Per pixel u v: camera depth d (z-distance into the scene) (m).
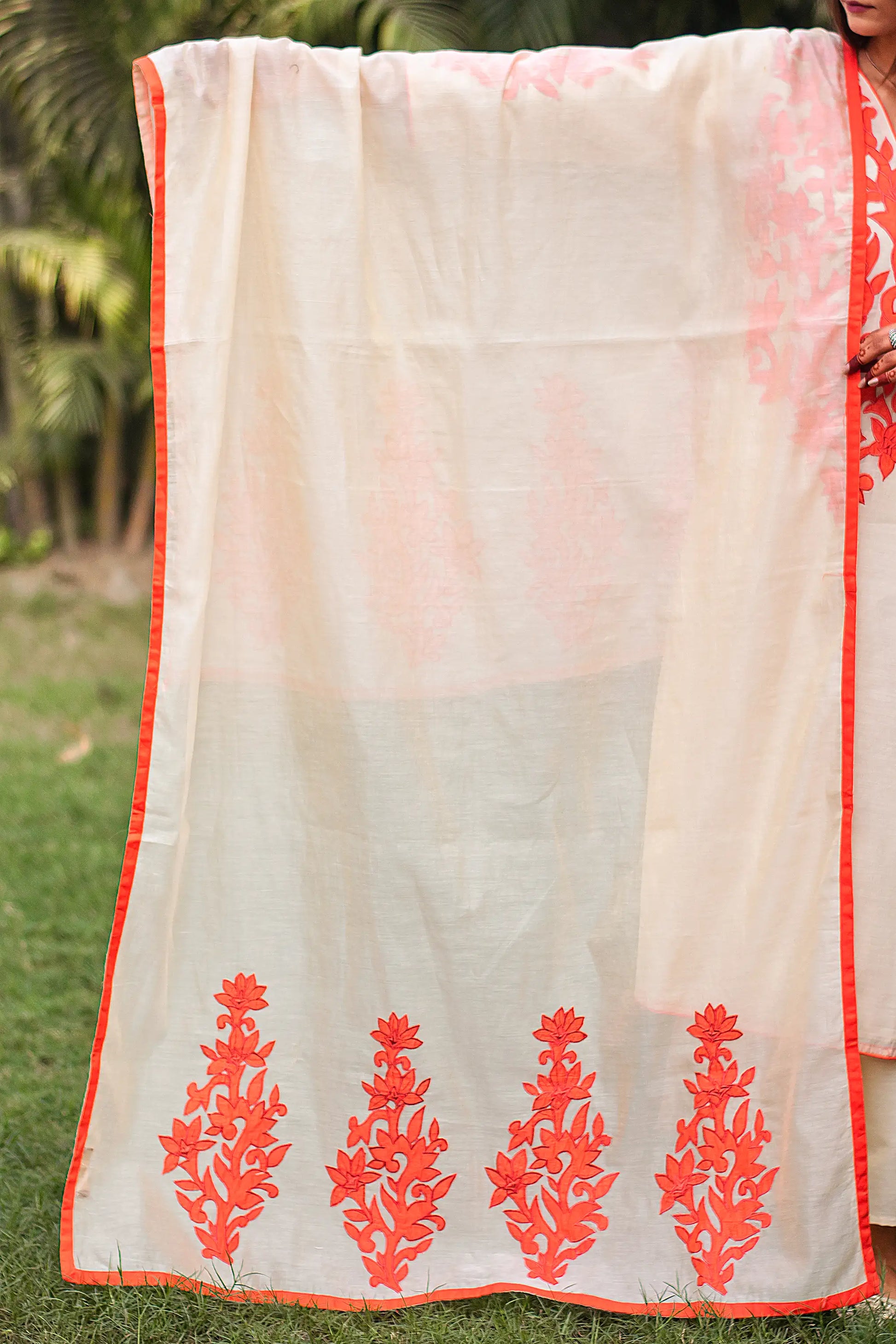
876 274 1.86
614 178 1.90
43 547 8.05
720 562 1.92
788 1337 1.89
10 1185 2.22
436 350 1.93
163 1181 1.99
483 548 1.95
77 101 5.50
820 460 1.89
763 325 1.89
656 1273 1.95
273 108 1.88
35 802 4.22
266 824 1.98
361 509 1.93
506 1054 1.96
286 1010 1.99
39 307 7.94
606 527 1.95
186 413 1.90
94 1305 1.93
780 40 1.89
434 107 1.89
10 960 3.12
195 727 1.97
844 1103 1.91
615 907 1.96
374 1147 1.98
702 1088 1.96
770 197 1.88
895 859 1.92
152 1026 1.97
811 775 1.91
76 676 5.96
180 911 1.98
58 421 7.36
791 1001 1.93
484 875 1.95
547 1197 1.98
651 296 1.92
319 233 1.90
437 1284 1.96
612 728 1.97
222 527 1.96
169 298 1.89
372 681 1.93
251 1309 1.94
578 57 1.90
